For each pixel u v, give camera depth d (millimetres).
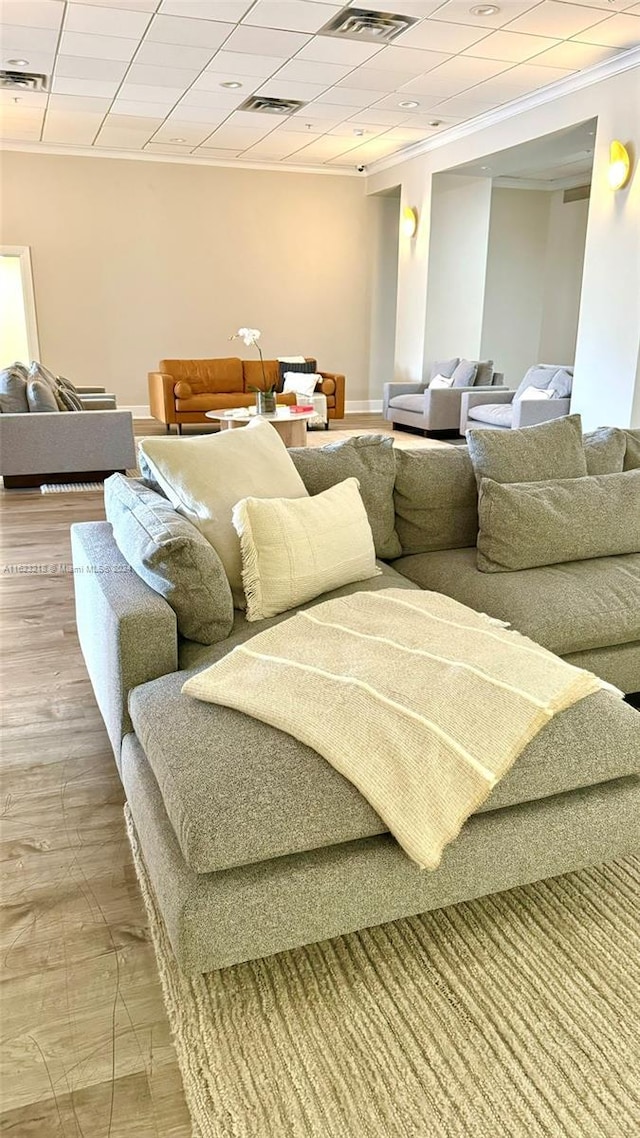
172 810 1345
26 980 1443
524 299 10570
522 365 10859
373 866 1376
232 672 1681
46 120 7066
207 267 9109
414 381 8836
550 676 1643
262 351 9625
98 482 6043
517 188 10039
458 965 1478
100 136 7711
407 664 1642
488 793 1404
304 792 1354
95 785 2068
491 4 4453
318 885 1342
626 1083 1237
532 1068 1261
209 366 8508
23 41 5027
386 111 6793
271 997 1405
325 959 1493
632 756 1562
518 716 1506
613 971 1465
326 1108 1198
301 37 4965
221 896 1288
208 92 6188
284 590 2090
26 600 3451
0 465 5637
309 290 9648
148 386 9102
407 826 1340
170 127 7340
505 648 1741
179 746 1453
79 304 8695
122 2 4391
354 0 4383
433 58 5379
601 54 5293
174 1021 1356
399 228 8938
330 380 8680
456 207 8281
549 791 1488
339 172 9375
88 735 2322
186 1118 1195
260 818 1309
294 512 2178
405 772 1387
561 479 2648
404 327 8961
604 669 2234
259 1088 1232
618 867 1768
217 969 1414
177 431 8258
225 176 8914
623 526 2570
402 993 1412
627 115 5375
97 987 1433
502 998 1401
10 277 9289
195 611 1879
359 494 2482
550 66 5547
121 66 5539
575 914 1614
